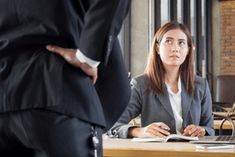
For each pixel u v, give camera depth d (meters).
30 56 1.12
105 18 1.07
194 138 1.96
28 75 1.10
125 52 6.18
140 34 6.43
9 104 1.09
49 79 1.09
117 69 1.29
